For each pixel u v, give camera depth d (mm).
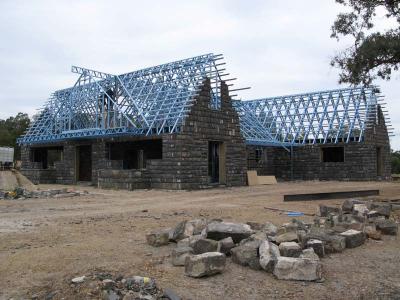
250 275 8789
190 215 17781
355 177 47844
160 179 33719
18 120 82688
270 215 17672
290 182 46812
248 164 48969
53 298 7355
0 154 53656
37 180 43500
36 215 18156
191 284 8219
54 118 45562
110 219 16656
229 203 23141
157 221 15992
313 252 9453
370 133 48781
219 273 8836
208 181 34969
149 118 35469
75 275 8453
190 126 33688
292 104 53781
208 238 10539
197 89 34906
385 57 21812
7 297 7504
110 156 39250
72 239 12352
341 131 48938
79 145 41969
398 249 11219
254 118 51969
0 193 27547
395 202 21781
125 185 33344
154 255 10328
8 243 11742
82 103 41000
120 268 9078
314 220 14680
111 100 37531
